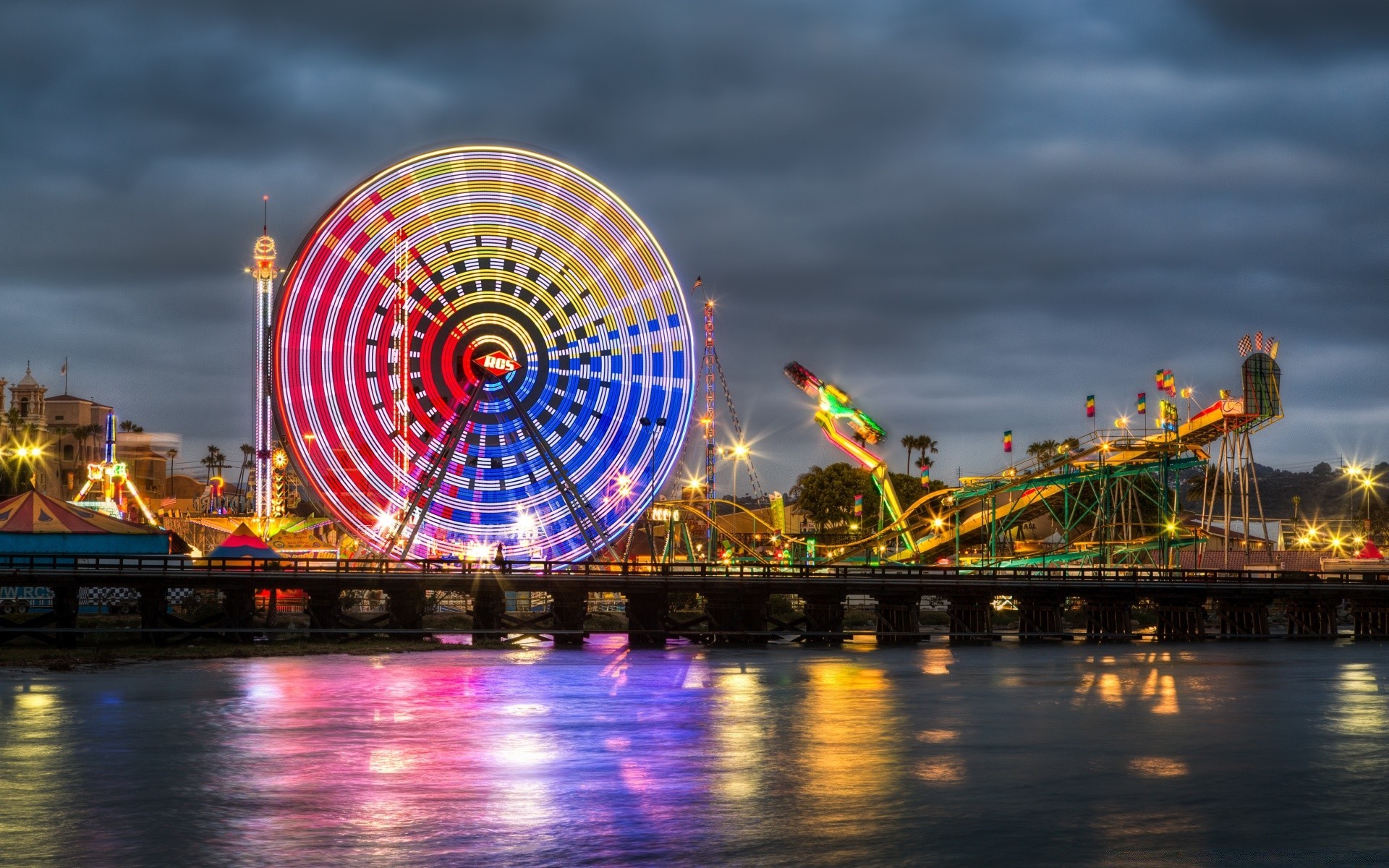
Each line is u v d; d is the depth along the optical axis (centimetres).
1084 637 11231
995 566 12712
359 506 9219
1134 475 14762
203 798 4441
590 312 9819
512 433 9625
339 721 5941
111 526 10400
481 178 9600
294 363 9050
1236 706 6725
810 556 15650
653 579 9706
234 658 8331
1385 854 3925
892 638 10462
